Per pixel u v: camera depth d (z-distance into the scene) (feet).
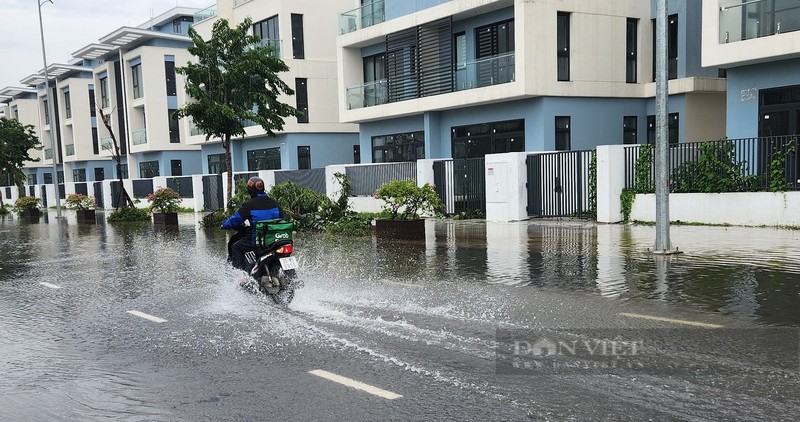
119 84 165.78
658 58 38.45
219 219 74.90
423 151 92.63
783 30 54.85
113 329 24.81
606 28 76.43
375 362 18.92
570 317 23.59
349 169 85.97
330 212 65.46
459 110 85.15
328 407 15.57
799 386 15.78
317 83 114.01
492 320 23.52
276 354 20.22
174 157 153.38
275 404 15.93
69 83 186.39
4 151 139.13
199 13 136.98
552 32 73.05
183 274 38.91
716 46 58.90
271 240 28.17
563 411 14.69
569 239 48.65
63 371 19.45
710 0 58.95
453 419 14.51
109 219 98.12
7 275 41.96
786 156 49.08
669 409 14.57
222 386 17.46
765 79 58.49
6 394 17.53
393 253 44.55
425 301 27.35
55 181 119.55
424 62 88.17
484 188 70.13
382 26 92.07
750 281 29.37
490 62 77.66
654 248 39.32
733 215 51.62
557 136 75.15
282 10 109.91
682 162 55.26
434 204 54.08
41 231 84.33
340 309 26.27
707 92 75.10
